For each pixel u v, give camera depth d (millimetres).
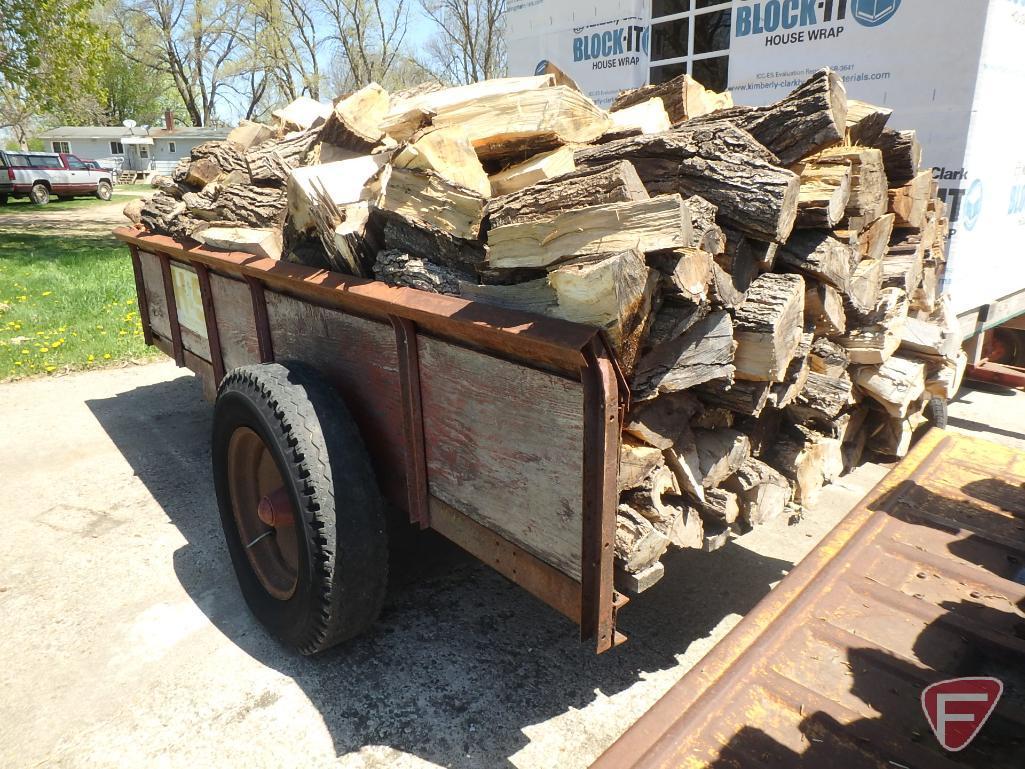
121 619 2814
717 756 1280
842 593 1731
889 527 2055
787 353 1841
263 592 2633
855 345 2398
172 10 44594
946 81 3518
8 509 3727
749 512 2090
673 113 3098
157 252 3850
